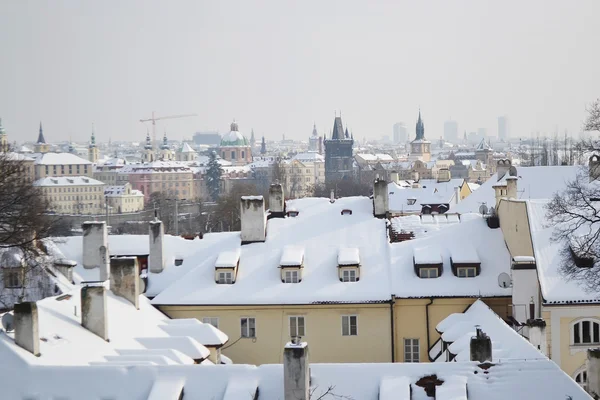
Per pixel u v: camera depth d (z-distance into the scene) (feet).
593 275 281.95
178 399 183.93
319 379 188.34
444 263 320.91
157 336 255.50
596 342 282.36
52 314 231.50
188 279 324.60
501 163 568.82
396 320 312.50
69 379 190.70
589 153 404.77
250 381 186.80
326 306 311.88
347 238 338.34
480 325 261.44
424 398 182.60
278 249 335.47
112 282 273.13
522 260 290.76
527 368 187.11
